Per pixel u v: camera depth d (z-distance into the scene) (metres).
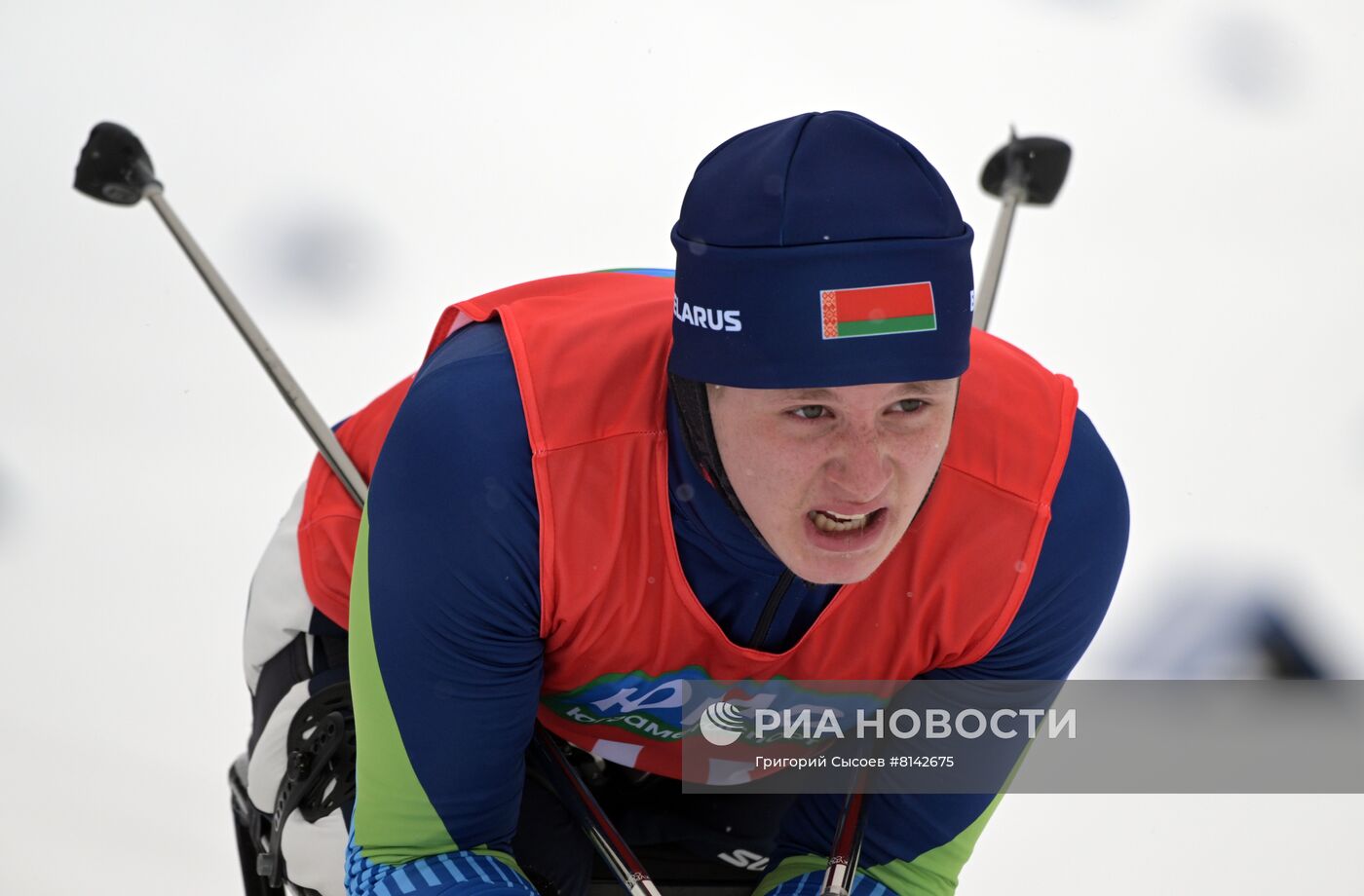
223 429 15.35
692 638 6.86
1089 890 10.80
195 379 15.98
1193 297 17.72
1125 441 15.50
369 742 7.02
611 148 19.81
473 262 17.86
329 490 9.30
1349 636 13.08
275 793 8.91
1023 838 11.28
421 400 6.70
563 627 6.72
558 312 7.20
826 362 5.76
